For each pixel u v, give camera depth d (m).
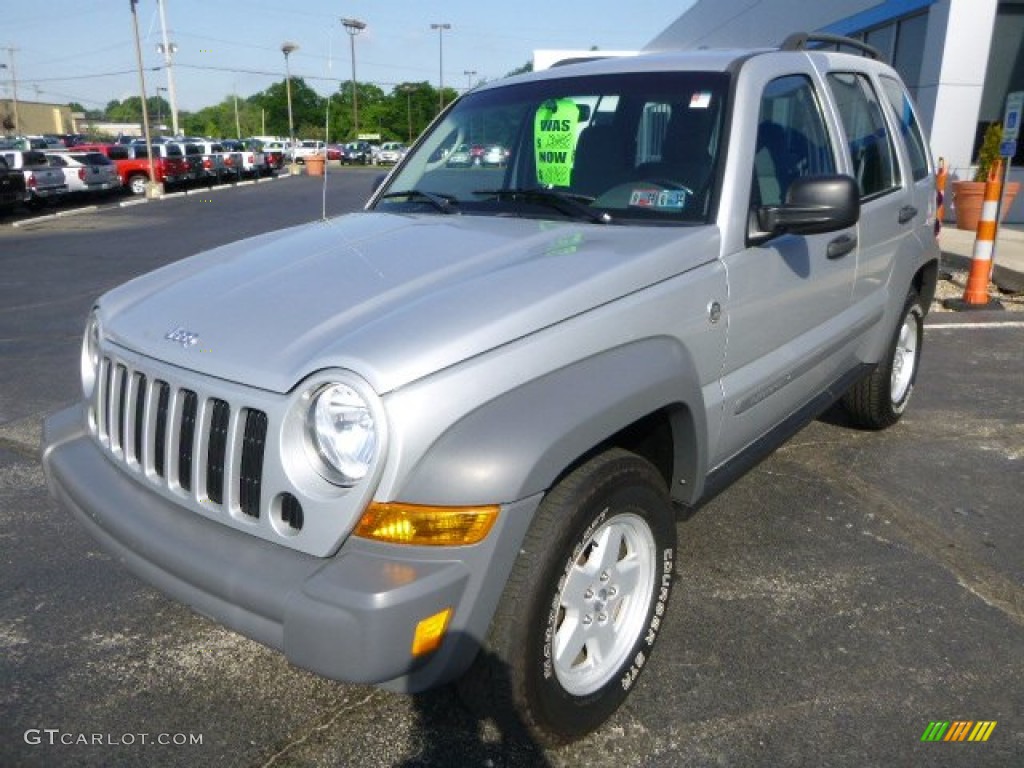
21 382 6.30
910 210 4.57
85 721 2.65
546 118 3.49
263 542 2.17
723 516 3.98
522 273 2.47
